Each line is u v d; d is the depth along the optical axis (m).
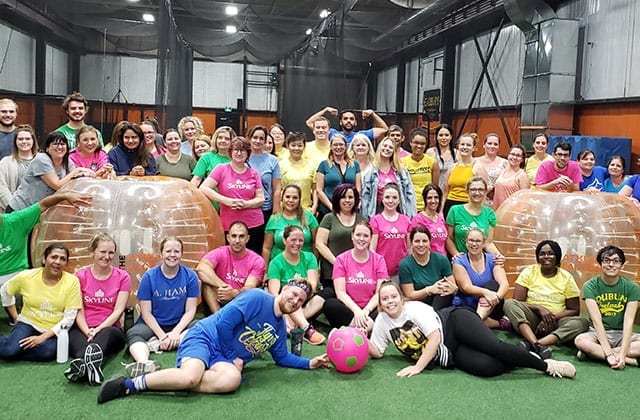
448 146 6.10
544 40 9.40
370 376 3.45
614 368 3.65
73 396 3.03
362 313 3.96
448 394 3.20
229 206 4.65
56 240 4.25
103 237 3.68
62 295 3.58
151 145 5.45
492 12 10.97
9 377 3.25
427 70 13.98
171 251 3.70
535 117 9.60
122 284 3.77
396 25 11.62
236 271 4.17
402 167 5.31
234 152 4.68
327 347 3.53
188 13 12.76
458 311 3.70
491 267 4.38
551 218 4.80
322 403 3.04
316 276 4.29
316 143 5.80
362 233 4.11
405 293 4.27
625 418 2.95
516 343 4.14
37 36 11.83
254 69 18.27
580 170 5.62
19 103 11.05
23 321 3.58
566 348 4.09
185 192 4.52
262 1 11.79
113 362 3.55
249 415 2.88
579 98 9.41
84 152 4.67
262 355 3.77
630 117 8.42
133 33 13.02
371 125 13.47
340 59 12.34
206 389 3.10
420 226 4.27
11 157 4.46
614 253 3.78
